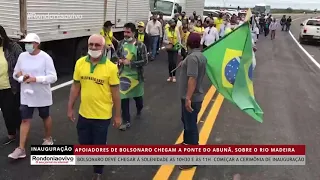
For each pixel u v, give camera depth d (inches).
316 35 975.6
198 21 541.6
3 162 183.6
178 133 238.7
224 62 193.3
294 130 257.0
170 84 384.2
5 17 295.0
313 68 574.6
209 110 294.5
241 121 270.5
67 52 390.6
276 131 252.7
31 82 179.9
